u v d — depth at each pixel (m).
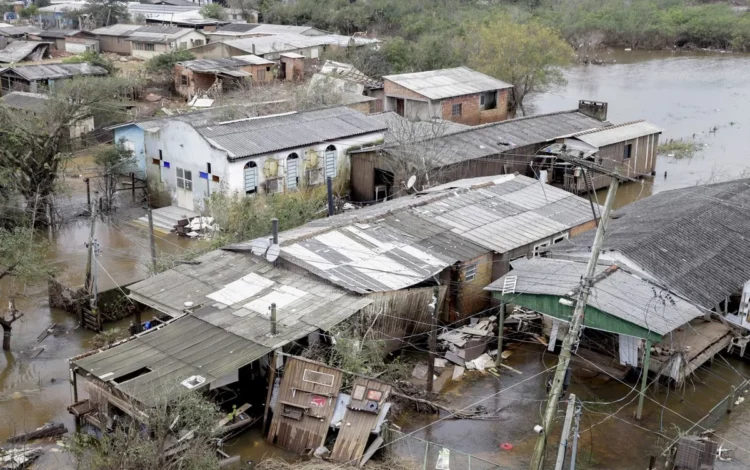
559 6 104.06
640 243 27.53
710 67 86.69
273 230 26.23
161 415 18.72
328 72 63.81
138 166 45.00
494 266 29.92
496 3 103.75
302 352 22.84
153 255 30.84
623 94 74.31
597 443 22.20
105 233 39.97
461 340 27.64
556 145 47.28
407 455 21.36
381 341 24.19
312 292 24.81
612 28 97.69
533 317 28.92
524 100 71.56
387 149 41.38
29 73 62.91
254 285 25.45
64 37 85.75
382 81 68.19
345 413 21.22
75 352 27.64
